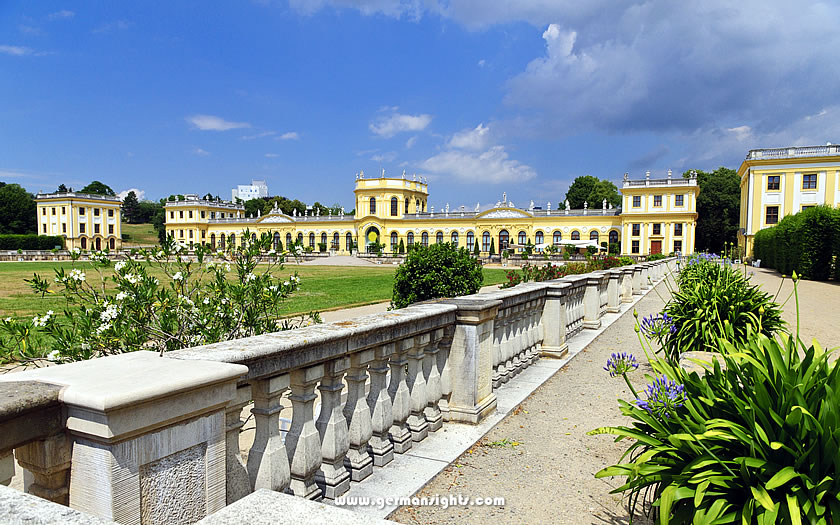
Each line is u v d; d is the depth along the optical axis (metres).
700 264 9.08
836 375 2.38
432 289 8.43
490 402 5.02
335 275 36.00
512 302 6.19
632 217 59.75
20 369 5.03
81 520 1.20
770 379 2.53
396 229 72.75
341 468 3.34
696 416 2.64
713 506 2.22
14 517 1.20
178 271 4.94
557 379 6.58
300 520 1.38
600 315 12.52
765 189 51.47
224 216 97.12
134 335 4.13
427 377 4.53
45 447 1.66
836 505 2.07
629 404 3.17
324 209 113.69
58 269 4.33
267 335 2.90
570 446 4.29
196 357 2.27
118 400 1.58
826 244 25.91
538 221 65.38
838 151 49.22
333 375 3.18
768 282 23.91
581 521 3.09
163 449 1.80
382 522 1.37
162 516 1.81
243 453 4.30
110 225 85.88
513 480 3.64
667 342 6.36
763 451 2.30
